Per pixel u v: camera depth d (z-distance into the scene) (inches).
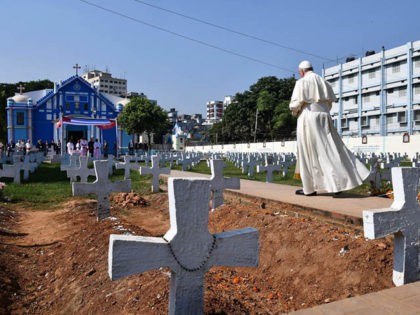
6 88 2689.5
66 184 684.1
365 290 199.8
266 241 278.4
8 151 1546.5
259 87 3043.8
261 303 204.2
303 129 366.3
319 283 218.7
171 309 136.3
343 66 2405.3
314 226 264.2
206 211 136.3
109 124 1678.2
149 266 129.0
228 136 3201.3
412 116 2023.9
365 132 2287.2
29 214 449.4
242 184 542.3
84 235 285.0
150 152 1761.8
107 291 191.2
